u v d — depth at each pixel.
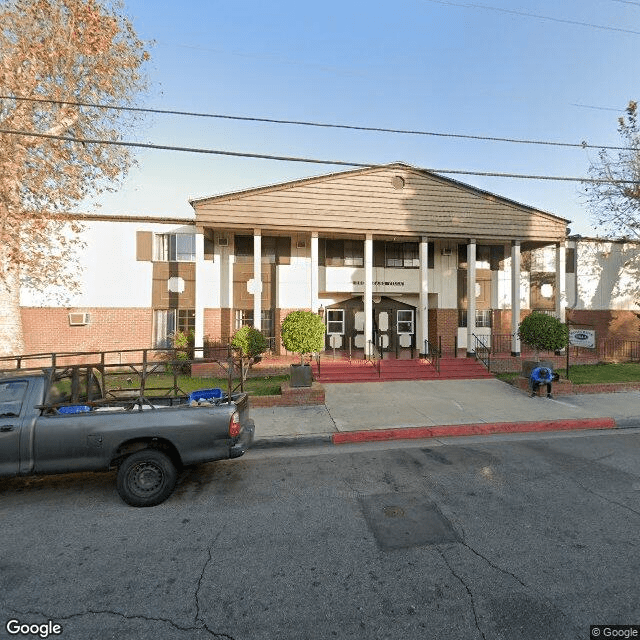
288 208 14.62
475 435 7.89
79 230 13.64
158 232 16.31
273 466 6.08
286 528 4.11
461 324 17.97
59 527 4.20
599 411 9.16
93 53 11.45
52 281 14.16
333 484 5.32
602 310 19.36
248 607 2.91
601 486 5.17
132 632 2.69
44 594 3.10
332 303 17.81
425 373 13.54
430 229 15.47
